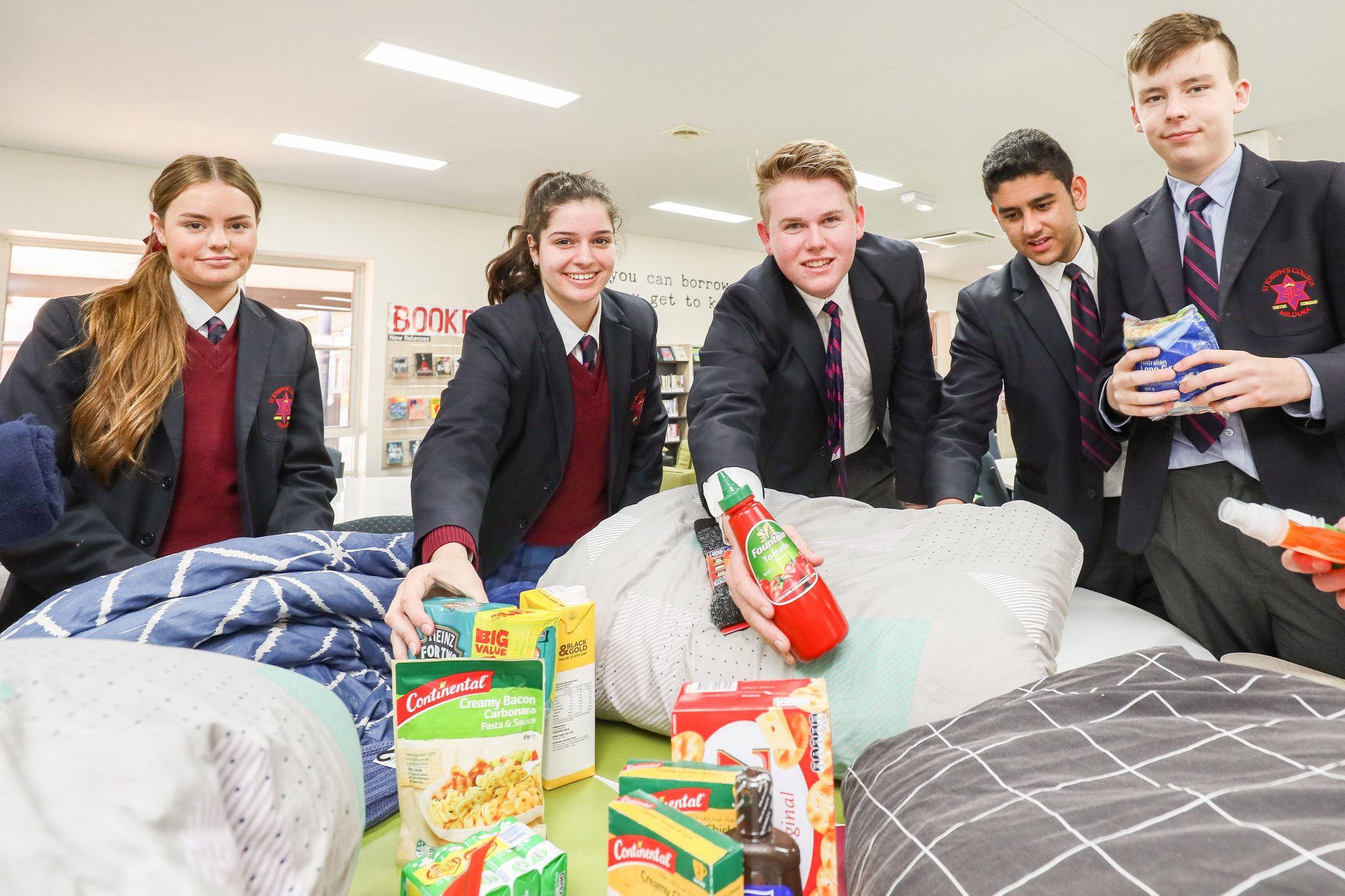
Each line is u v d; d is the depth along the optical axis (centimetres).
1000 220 175
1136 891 50
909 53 469
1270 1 413
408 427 799
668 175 702
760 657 94
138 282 148
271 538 113
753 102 541
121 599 95
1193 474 138
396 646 88
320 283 784
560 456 158
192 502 156
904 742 79
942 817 63
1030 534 106
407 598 88
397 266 786
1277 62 483
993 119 578
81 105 529
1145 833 54
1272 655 140
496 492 157
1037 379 179
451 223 814
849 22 432
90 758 39
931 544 108
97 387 139
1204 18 133
